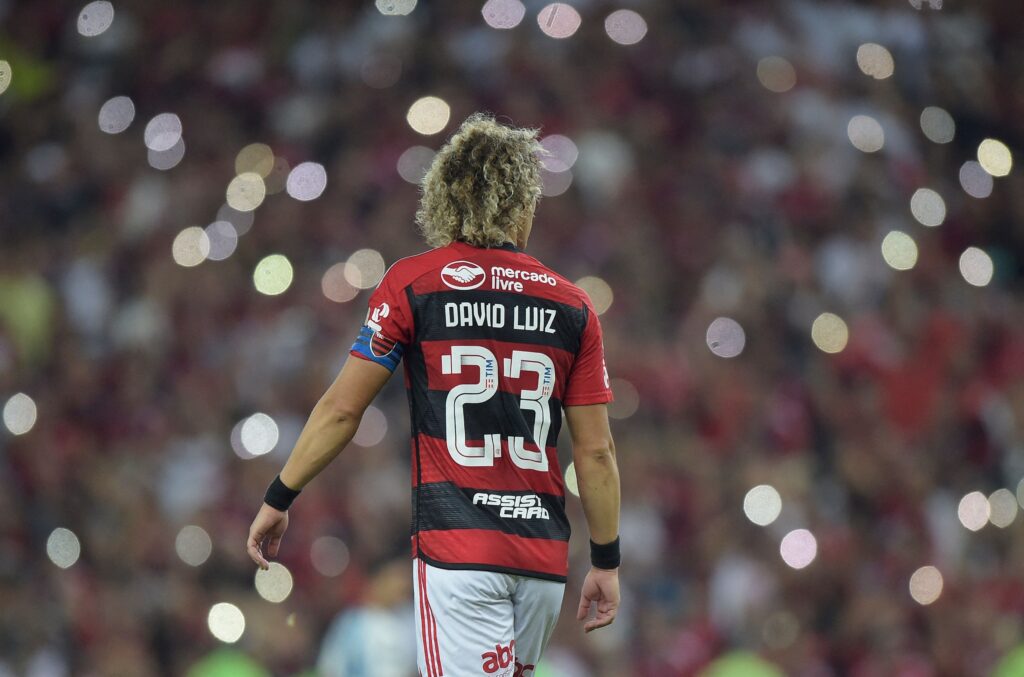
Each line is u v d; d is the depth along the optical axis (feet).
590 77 171.94
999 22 196.54
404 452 133.39
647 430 139.23
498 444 41.83
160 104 177.37
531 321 42.29
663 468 133.39
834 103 175.22
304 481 42.11
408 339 42.06
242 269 160.25
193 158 171.53
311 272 157.89
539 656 43.65
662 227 161.79
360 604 104.78
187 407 143.84
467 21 177.78
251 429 138.10
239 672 107.86
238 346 151.12
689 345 148.15
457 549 41.27
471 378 41.81
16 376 147.84
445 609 41.39
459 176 43.06
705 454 136.05
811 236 162.09
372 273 155.33
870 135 171.83
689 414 142.20
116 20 185.06
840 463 140.97
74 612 115.65
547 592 42.37
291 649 116.98
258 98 175.83
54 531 128.67
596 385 43.16
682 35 177.68
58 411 145.69
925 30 188.65
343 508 126.72
